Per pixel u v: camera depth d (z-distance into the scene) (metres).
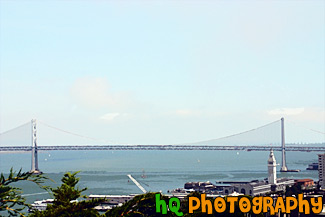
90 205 17.52
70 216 17.12
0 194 15.93
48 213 16.94
